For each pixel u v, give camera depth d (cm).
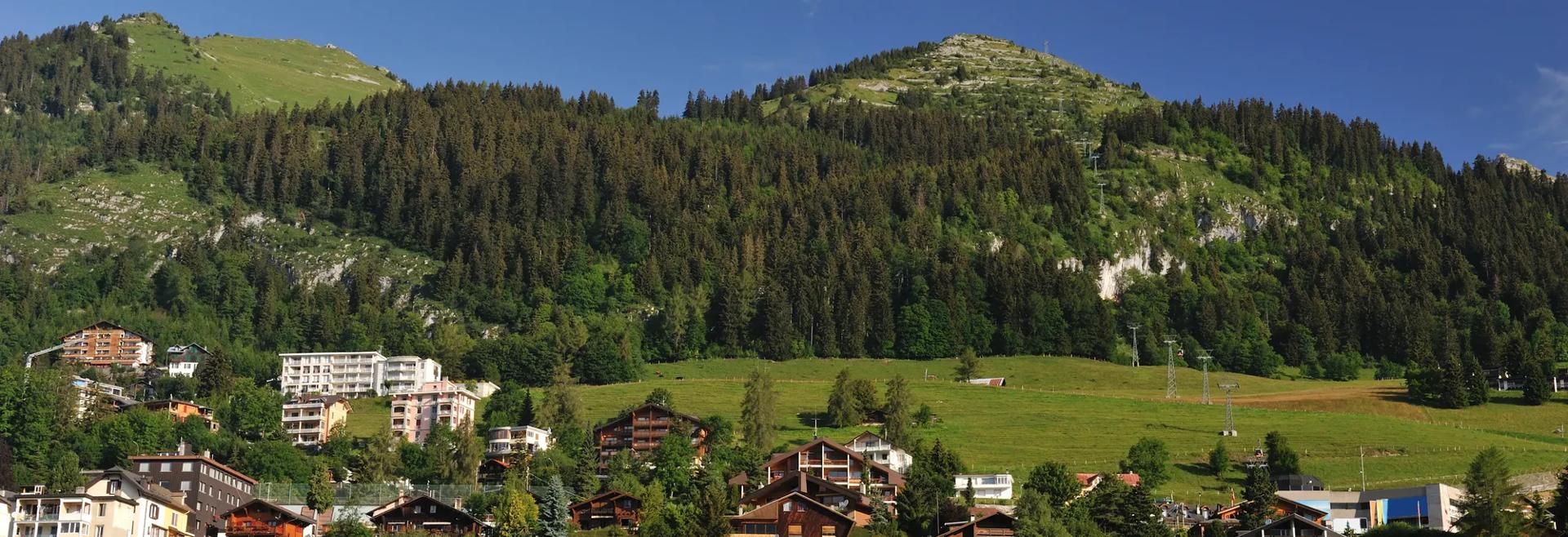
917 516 19262
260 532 18662
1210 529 19400
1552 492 19225
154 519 17962
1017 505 18875
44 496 17275
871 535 18688
